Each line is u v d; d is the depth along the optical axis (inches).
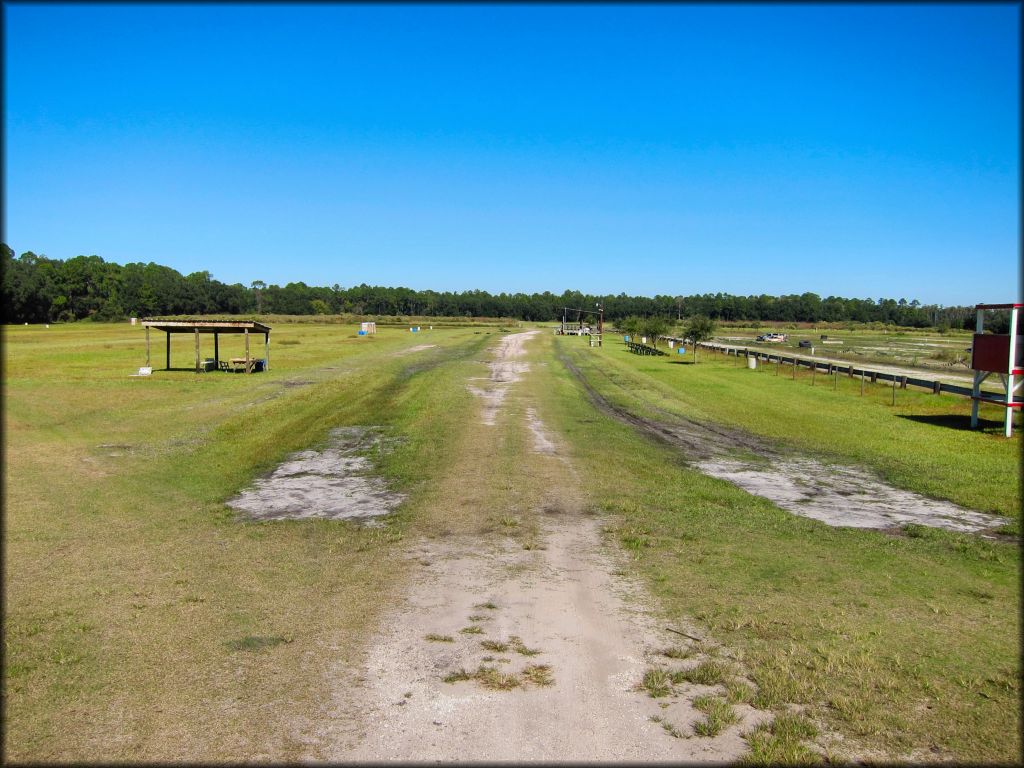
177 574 358.6
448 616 305.7
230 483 583.2
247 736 212.8
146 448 716.7
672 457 714.8
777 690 242.4
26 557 385.7
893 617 311.1
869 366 1996.8
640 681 249.6
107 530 442.9
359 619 301.4
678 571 368.8
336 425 868.0
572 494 536.1
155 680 246.7
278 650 270.7
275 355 1897.1
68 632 286.0
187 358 1728.6
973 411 906.1
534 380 1438.2
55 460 651.5
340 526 455.8
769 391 1294.3
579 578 356.2
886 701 236.5
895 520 497.0
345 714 225.8
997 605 328.2
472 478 583.5
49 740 209.6
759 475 642.2
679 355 2242.9
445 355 2070.6
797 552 410.0
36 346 1962.4
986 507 534.6
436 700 234.8
